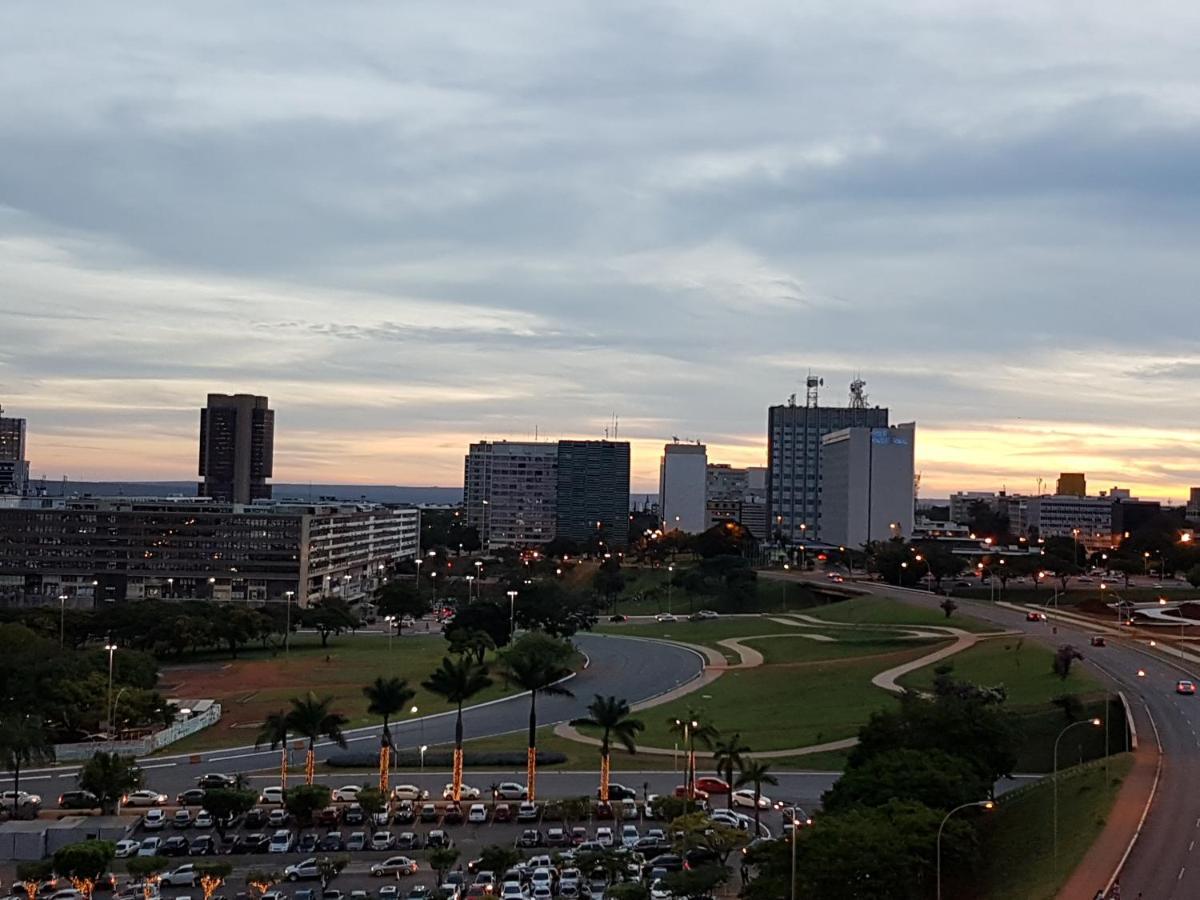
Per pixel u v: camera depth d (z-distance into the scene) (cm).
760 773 13712
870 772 12150
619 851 12112
